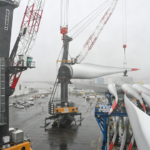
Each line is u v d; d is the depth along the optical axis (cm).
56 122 4350
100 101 9475
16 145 2130
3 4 2208
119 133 3562
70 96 12238
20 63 2305
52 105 4303
